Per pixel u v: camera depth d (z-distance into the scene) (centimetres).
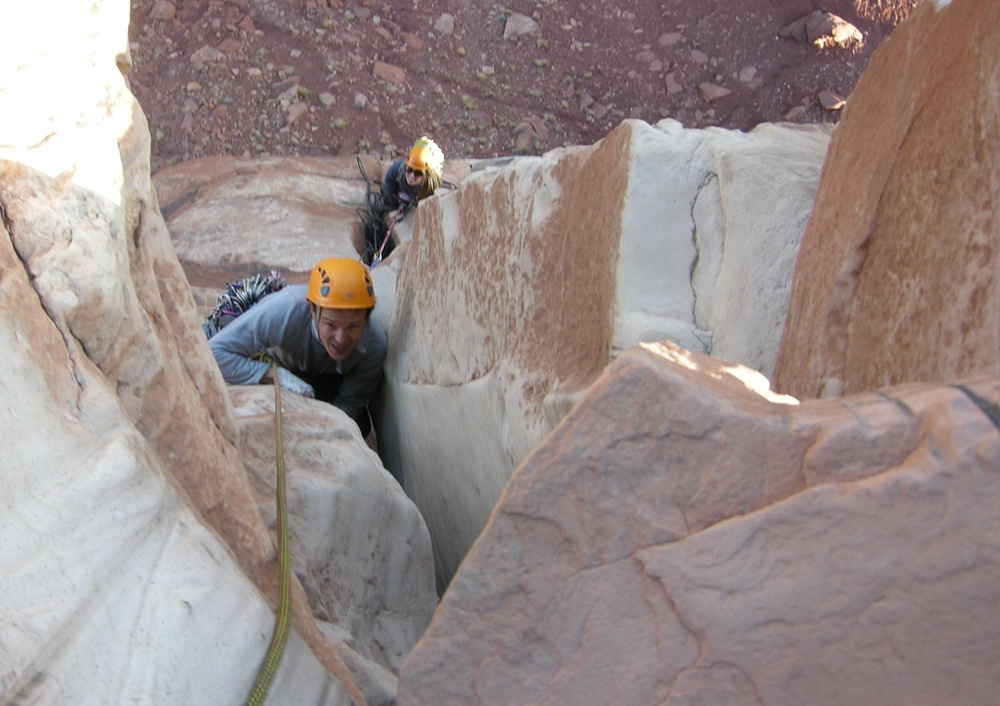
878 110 164
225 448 188
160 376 160
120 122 166
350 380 416
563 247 244
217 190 679
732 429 103
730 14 883
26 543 111
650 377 105
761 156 205
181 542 130
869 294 158
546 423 227
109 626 114
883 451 97
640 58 860
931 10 150
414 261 374
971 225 130
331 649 172
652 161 209
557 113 829
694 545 105
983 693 96
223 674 123
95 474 122
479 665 118
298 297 395
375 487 258
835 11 895
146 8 837
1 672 100
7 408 117
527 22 869
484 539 115
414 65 838
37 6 156
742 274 199
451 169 752
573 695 114
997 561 93
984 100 129
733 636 105
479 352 294
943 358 134
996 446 91
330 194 698
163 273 189
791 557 101
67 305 135
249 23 834
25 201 137
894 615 98
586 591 112
